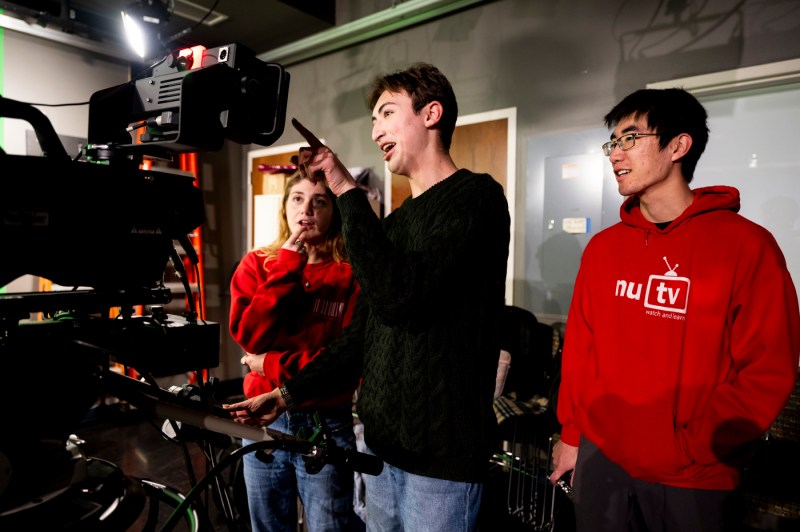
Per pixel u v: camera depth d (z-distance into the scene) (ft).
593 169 8.50
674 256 3.83
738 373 3.47
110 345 1.97
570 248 8.83
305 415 4.31
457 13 10.06
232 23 11.49
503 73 9.52
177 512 1.85
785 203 7.40
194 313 2.37
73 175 1.78
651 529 3.73
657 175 3.97
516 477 7.97
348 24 11.13
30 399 1.74
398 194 11.18
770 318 3.36
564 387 4.47
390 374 3.03
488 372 2.99
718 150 7.94
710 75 7.37
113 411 11.22
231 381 14.44
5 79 10.03
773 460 6.11
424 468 2.87
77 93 11.07
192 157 13.21
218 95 2.15
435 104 3.15
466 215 2.79
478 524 3.02
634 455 3.73
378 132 3.27
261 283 4.83
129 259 2.01
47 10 10.12
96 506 1.69
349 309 4.76
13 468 1.64
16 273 1.73
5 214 1.63
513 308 8.59
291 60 12.98
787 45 6.79
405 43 10.91
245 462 4.46
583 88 8.61
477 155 9.91
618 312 4.06
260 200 13.23
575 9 8.64
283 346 4.63
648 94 4.08
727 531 3.53
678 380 3.66
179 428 2.57
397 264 2.64
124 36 11.36
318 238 4.72
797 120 7.26
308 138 2.75
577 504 4.14
